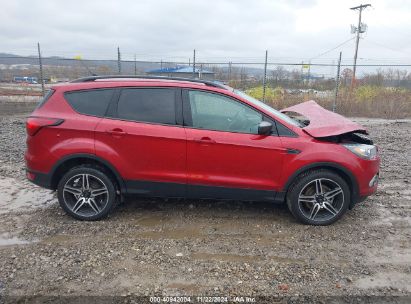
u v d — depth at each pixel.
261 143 4.42
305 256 3.90
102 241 4.13
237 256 3.87
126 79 4.64
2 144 8.79
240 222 4.69
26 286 3.29
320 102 17.23
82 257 3.78
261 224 4.64
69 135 4.44
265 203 5.31
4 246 3.99
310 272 3.60
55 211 4.95
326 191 4.62
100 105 4.52
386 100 18.14
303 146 4.45
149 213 4.90
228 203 5.28
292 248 4.06
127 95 4.53
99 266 3.62
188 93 4.52
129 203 5.21
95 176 4.52
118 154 4.45
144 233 4.34
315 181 4.52
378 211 5.15
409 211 5.16
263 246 4.09
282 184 4.52
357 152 4.52
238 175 4.51
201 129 4.45
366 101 17.69
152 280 3.41
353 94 18.44
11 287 3.27
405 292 3.32
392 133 11.68
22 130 10.89
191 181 4.52
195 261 3.75
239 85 19.00
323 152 4.43
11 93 18.53
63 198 4.58
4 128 11.16
